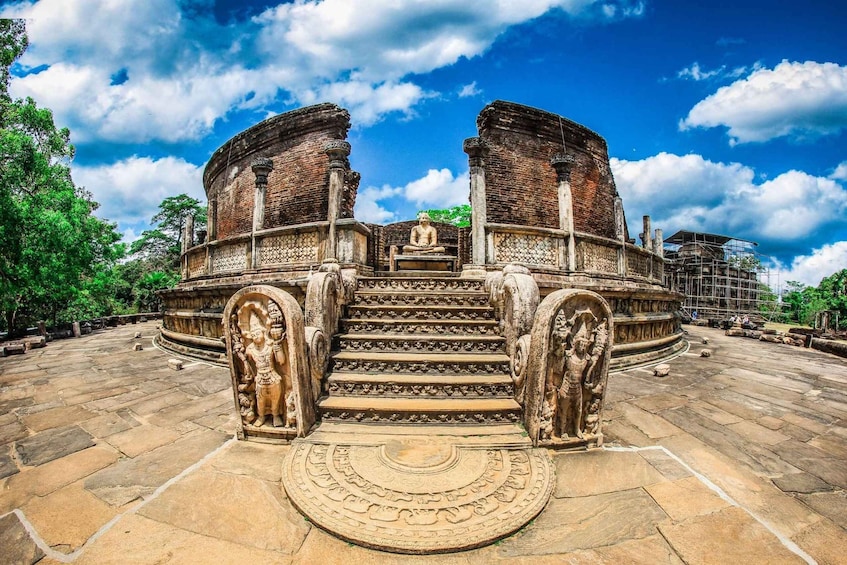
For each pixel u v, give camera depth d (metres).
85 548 2.51
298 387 3.92
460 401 4.46
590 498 3.08
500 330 5.66
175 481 3.30
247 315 3.98
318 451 3.65
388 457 3.51
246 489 3.18
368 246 9.98
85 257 15.62
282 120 12.98
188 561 2.40
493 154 11.81
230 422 4.67
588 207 13.37
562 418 3.89
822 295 36.25
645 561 2.41
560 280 8.34
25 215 13.45
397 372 4.95
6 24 14.02
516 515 2.77
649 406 5.35
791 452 3.95
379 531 2.59
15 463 3.66
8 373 7.59
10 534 2.65
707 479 3.38
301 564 2.39
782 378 7.29
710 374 7.52
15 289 13.98
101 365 8.36
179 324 10.73
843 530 2.72
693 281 33.88
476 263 8.19
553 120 12.36
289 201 12.91
